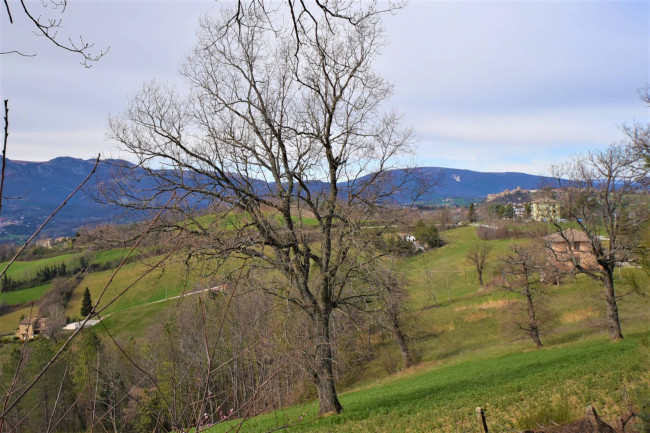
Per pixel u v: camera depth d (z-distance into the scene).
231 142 15.41
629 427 8.57
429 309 54.06
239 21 4.05
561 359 26.00
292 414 18.12
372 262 15.37
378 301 17.55
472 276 65.06
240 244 13.05
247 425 16.38
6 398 2.41
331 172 16.50
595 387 15.68
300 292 16.08
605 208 29.11
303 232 15.32
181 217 12.39
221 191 13.53
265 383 3.47
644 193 28.00
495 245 76.69
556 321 40.91
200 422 2.86
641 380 14.99
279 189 16.11
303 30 4.21
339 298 16.98
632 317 39.12
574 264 30.62
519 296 47.47
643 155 27.27
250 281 12.33
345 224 15.57
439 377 28.56
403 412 17.52
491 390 19.80
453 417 15.60
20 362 2.87
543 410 11.88
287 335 11.53
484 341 41.50
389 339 44.97
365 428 15.27
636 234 28.33
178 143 14.38
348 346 27.77
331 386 17.42
